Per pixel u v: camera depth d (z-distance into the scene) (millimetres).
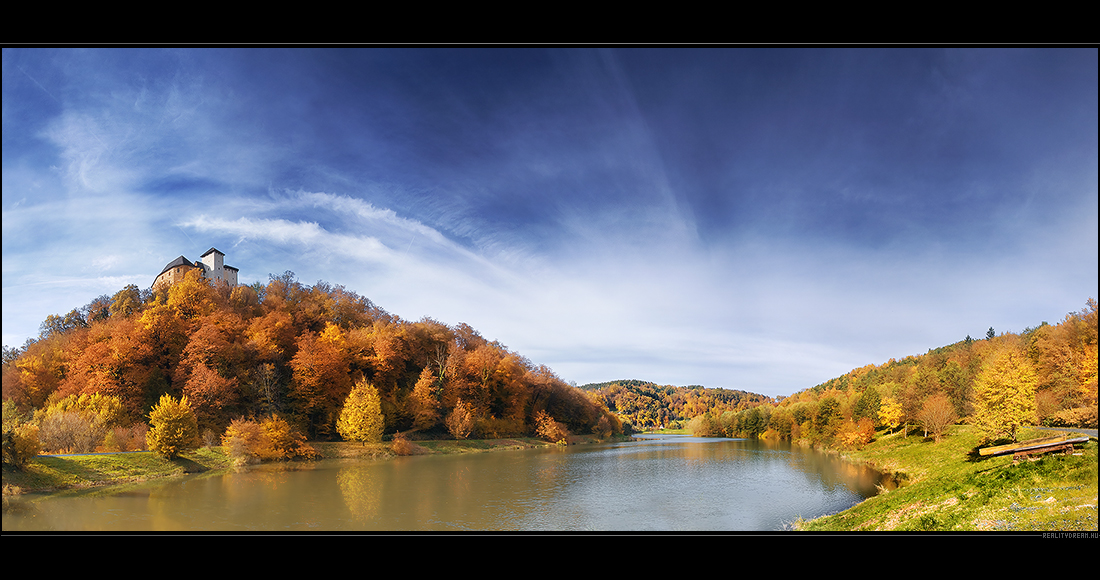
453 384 118250
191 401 77750
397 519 38281
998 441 54344
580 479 60938
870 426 90688
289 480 57375
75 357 79562
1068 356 64875
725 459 84938
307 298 137375
